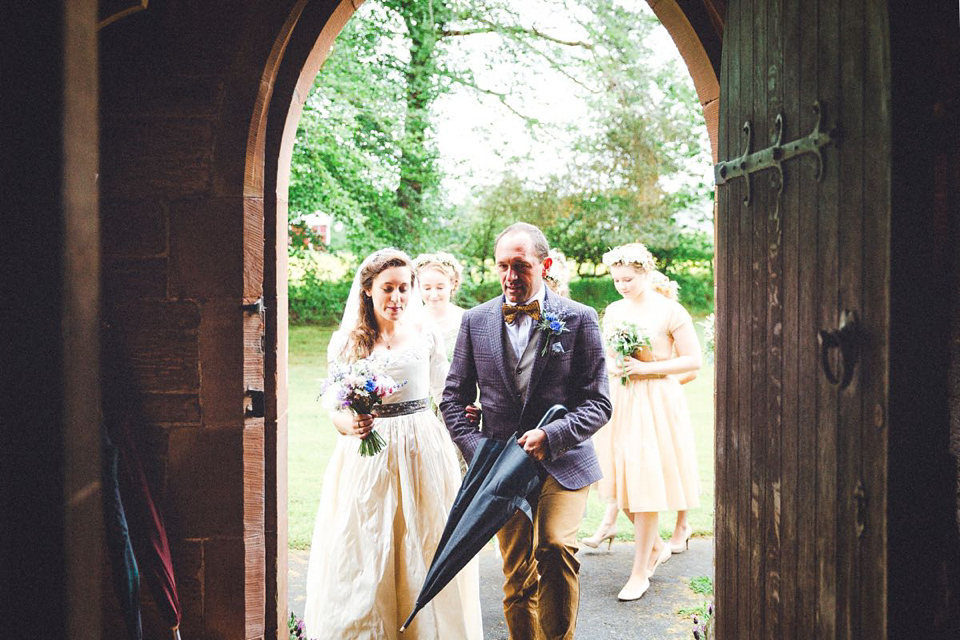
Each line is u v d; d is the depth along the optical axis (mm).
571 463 3490
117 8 2779
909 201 1710
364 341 3846
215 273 3168
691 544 5875
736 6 2639
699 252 19469
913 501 1725
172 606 3010
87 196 1268
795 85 2195
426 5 15227
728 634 2711
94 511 1282
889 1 1708
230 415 3178
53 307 1209
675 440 5176
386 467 3656
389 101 15414
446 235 17391
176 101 3145
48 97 1200
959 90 1746
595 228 18297
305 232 15703
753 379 2490
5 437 1204
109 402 3166
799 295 2162
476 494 3295
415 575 3586
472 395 3766
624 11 16438
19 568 1207
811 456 2090
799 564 2160
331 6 3223
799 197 2158
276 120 3271
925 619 1733
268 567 3330
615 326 5062
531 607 3592
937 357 1730
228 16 3121
